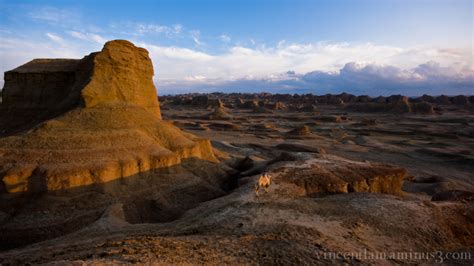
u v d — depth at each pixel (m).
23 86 39.53
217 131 102.44
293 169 30.97
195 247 12.99
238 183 31.42
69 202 25.47
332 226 18.06
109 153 30.02
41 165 26.75
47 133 30.00
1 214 23.91
